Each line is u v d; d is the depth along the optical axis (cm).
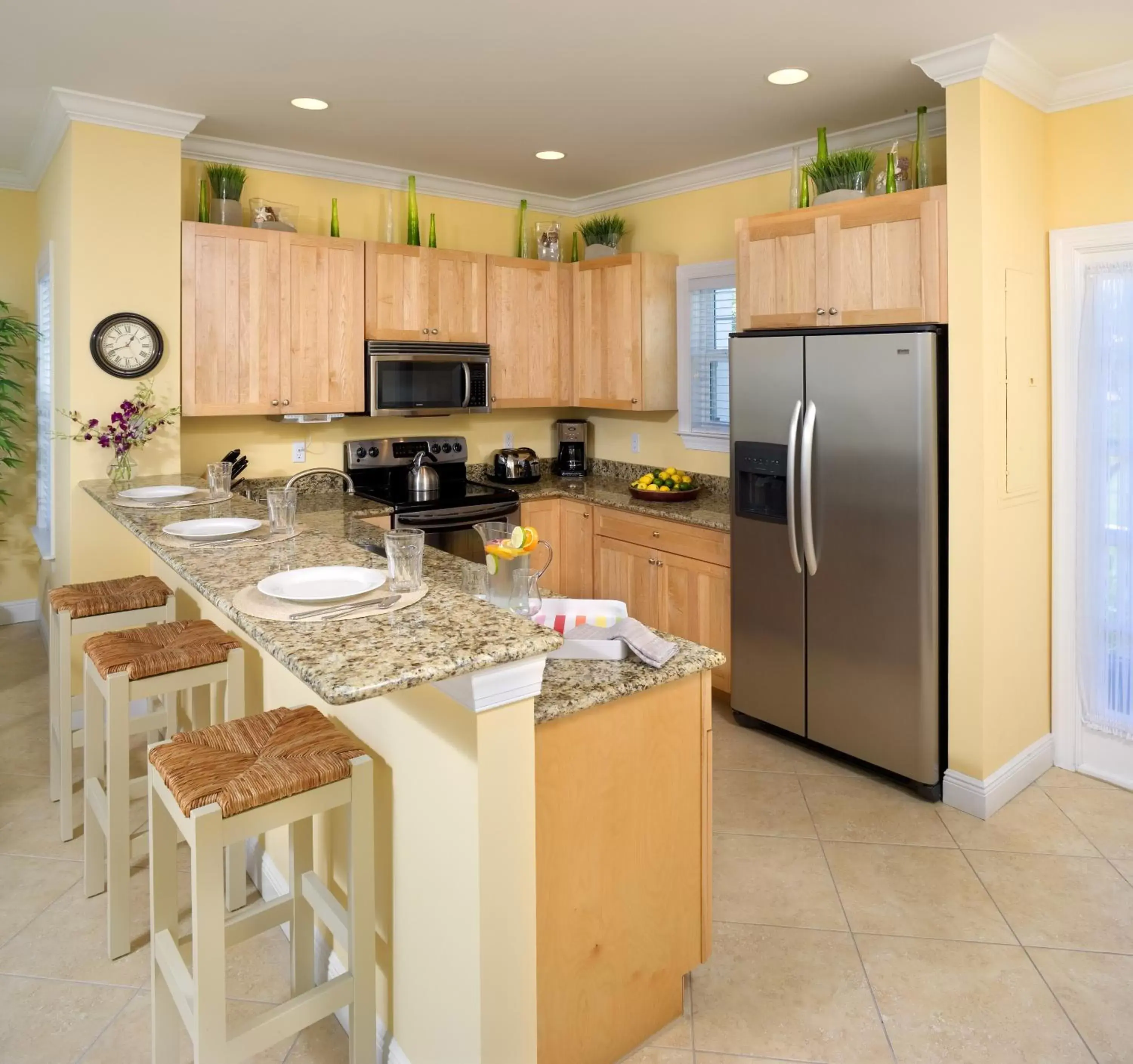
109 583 298
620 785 180
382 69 301
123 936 223
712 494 456
